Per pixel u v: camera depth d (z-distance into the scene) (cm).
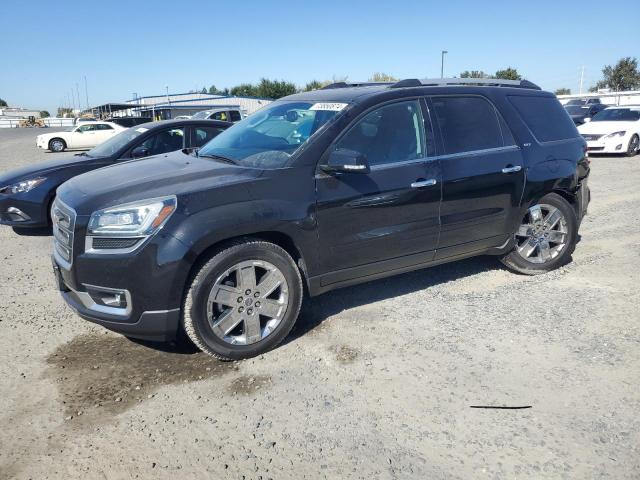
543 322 424
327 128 397
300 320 435
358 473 263
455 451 278
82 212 346
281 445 284
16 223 700
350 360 370
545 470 264
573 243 542
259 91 7719
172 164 423
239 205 354
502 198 475
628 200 891
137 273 334
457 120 457
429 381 342
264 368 362
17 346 395
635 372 349
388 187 408
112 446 283
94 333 417
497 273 539
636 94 3750
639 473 261
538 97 525
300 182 376
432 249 446
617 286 497
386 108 423
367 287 506
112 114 5759
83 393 333
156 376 353
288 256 377
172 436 291
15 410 315
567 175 512
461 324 423
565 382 339
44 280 543
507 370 354
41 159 1955
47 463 271
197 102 5641
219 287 354
